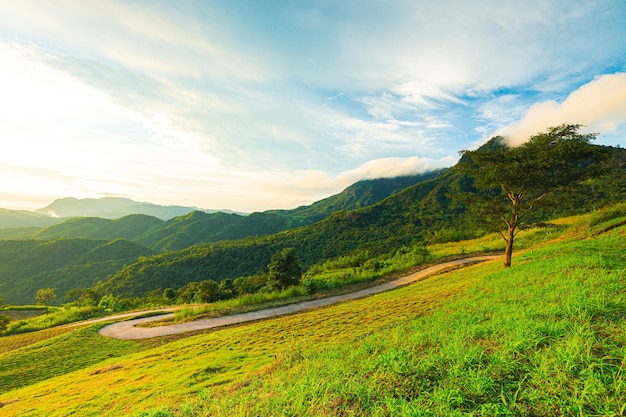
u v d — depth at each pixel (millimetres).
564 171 16656
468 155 19578
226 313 21812
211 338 14383
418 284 22469
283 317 19188
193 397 6297
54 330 26891
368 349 5930
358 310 15242
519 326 4855
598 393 2934
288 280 29969
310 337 11492
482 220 20062
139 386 8367
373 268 36406
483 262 28781
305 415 3561
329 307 19828
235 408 4254
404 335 6469
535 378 3402
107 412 6605
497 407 3004
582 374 3273
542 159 16141
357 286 27422
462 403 3234
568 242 20688
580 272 9312
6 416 8047
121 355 16484
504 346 4262
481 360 4090
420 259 34562
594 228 21453
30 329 29188
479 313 7363
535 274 11117
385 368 4492
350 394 3893
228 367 8922
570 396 3010
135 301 45125
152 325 21422
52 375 14562
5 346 23328
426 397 3465
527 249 27859
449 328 6230
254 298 24297
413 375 4055
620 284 6812
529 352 4055
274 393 4559
